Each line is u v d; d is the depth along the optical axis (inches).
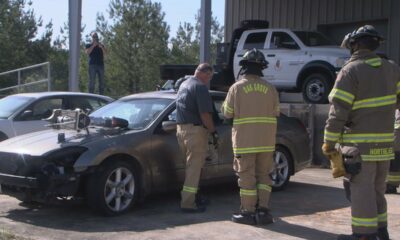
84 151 259.8
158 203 299.1
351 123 203.0
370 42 202.7
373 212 200.7
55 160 256.4
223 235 236.1
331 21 746.2
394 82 206.2
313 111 486.3
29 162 256.7
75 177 254.4
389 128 203.8
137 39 1567.4
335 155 201.6
